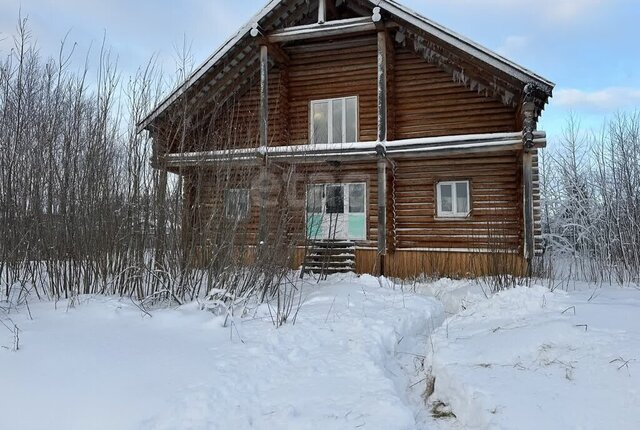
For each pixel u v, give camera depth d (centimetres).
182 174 716
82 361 428
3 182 695
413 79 1343
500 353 473
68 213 686
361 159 1238
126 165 709
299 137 1420
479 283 1009
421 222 1312
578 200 2511
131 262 695
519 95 1148
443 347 517
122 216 702
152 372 417
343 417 369
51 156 703
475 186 1277
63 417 343
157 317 579
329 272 1298
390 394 412
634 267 1430
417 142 1165
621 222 1894
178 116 851
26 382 383
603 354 425
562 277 1268
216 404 372
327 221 1373
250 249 756
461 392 409
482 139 1120
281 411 376
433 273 1247
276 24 1313
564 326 494
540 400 370
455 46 1119
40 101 753
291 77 1449
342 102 1405
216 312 628
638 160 2306
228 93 1374
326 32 1230
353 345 539
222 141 842
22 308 602
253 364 457
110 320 559
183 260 696
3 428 329
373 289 915
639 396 355
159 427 338
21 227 691
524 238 1093
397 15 1163
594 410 349
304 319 636
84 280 688
